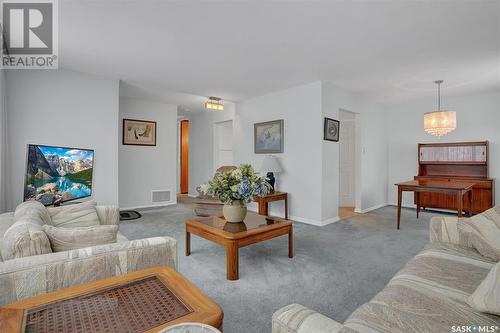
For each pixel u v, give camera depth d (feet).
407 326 3.07
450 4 6.93
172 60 10.88
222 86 14.76
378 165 19.07
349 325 3.14
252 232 7.88
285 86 14.69
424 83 14.06
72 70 12.04
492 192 15.48
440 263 4.93
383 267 8.32
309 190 14.21
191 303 3.10
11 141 10.56
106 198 12.95
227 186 8.73
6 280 3.48
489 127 16.08
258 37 8.82
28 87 10.98
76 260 3.99
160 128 19.33
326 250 9.87
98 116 12.75
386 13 7.37
